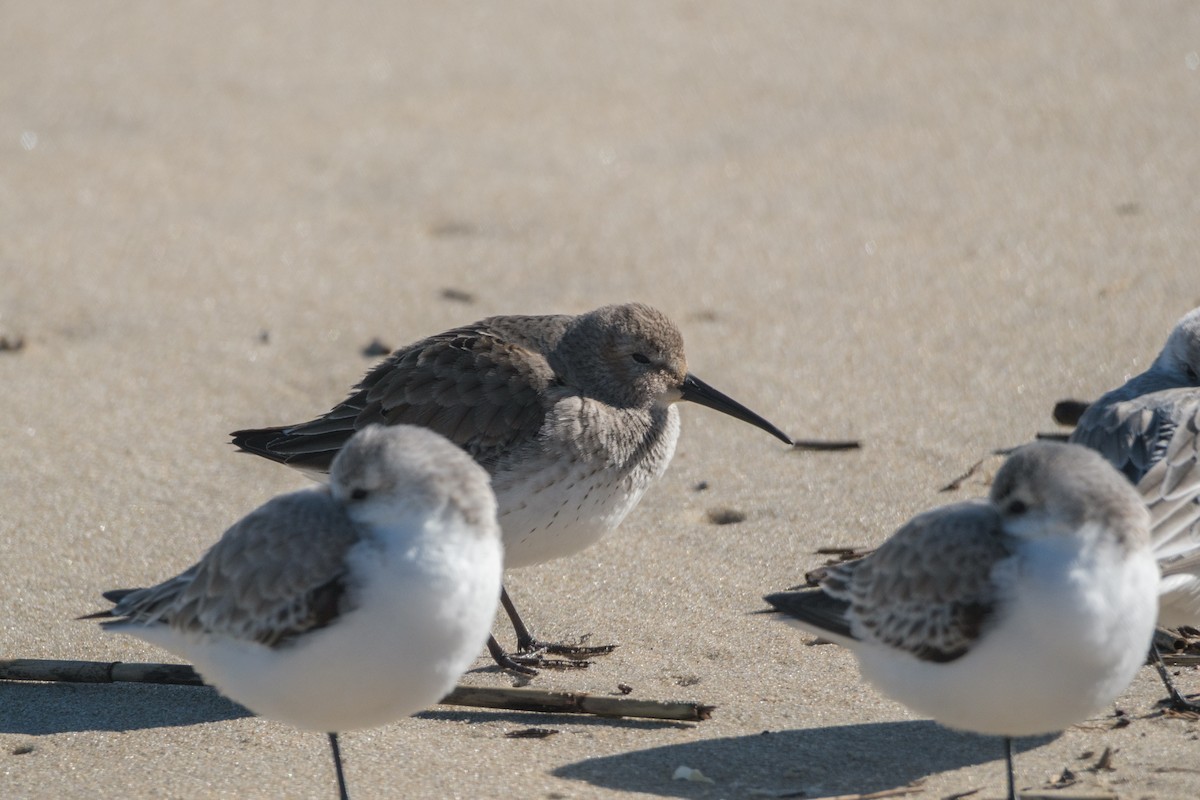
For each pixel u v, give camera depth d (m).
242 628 7.51
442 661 7.41
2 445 13.05
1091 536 7.07
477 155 19.67
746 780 8.17
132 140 20.14
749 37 23.56
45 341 15.11
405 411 10.47
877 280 15.90
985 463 12.26
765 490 12.20
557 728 8.94
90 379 14.35
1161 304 14.59
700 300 15.70
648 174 19.03
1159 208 16.83
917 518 7.79
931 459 12.45
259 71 22.48
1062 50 22.08
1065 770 8.10
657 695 9.33
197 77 22.20
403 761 8.49
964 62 21.97
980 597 7.21
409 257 16.98
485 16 24.75
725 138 20.00
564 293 15.97
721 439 13.10
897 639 7.61
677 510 11.99
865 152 19.25
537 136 20.25
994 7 24.14
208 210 18.17
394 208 18.30
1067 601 7.01
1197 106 19.56
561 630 10.38
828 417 13.29
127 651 9.99
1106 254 15.86
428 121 20.77
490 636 10.03
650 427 10.76
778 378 14.04
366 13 24.92
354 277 16.50
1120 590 7.07
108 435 13.30
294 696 7.49
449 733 8.91
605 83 22.00
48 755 8.67
